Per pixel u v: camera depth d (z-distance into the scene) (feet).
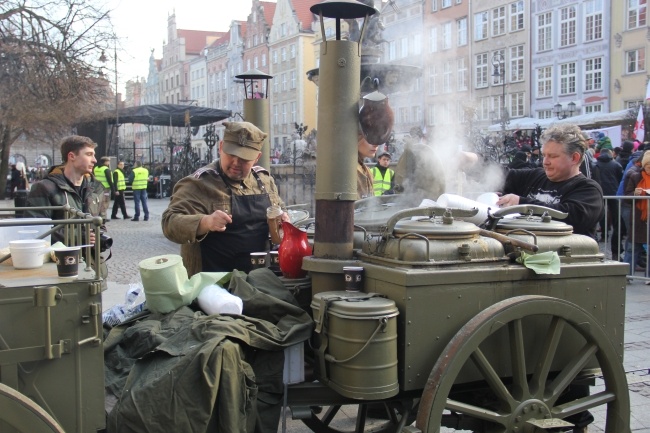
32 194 13.99
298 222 11.55
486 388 8.93
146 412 6.97
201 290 8.97
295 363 8.17
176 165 83.46
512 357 8.38
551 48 101.55
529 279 8.57
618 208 25.84
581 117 65.98
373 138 8.74
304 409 8.44
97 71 53.83
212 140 63.62
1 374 6.28
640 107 50.55
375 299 7.95
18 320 6.31
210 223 10.20
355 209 11.30
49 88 51.57
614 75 94.53
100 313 6.66
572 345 9.00
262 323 8.13
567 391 10.15
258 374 7.92
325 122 8.67
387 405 9.84
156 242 41.22
